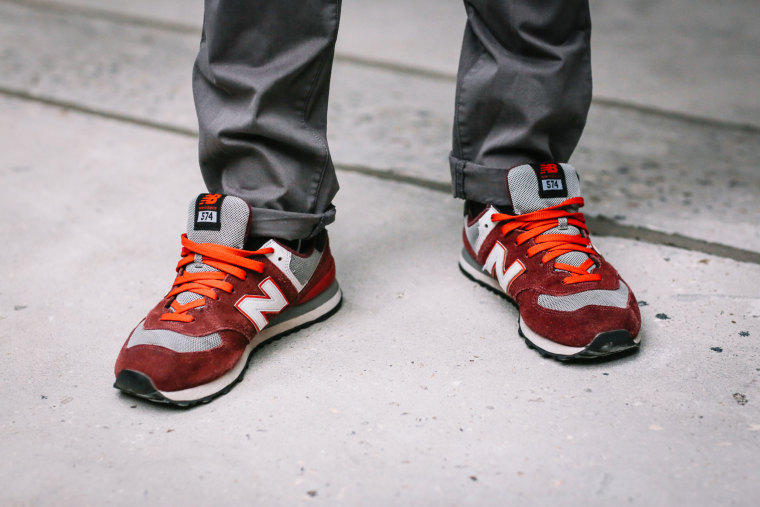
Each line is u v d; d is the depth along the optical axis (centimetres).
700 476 104
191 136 238
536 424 114
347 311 148
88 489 103
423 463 107
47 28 347
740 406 118
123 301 152
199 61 130
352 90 286
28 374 129
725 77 309
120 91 274
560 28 136
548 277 133
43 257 169
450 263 167
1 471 107
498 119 140
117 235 179
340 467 107
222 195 127
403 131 248
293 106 130
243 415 118
